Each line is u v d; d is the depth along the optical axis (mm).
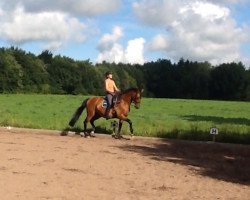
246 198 10250
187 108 51594
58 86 105250
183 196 10148
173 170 13500
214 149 18484
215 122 31578
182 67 127938
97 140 19969
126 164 13992
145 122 28016
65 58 110312
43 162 13391
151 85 127500
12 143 17406
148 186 11008
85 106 21406
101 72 114312
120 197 9672
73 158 14453
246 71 117625
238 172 13719
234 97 117438
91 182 11039
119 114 20906
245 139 20500
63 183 10695
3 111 33531
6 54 95250
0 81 92125
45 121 25578
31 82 99438
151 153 16781
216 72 119312
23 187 9984
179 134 21281
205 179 12383
